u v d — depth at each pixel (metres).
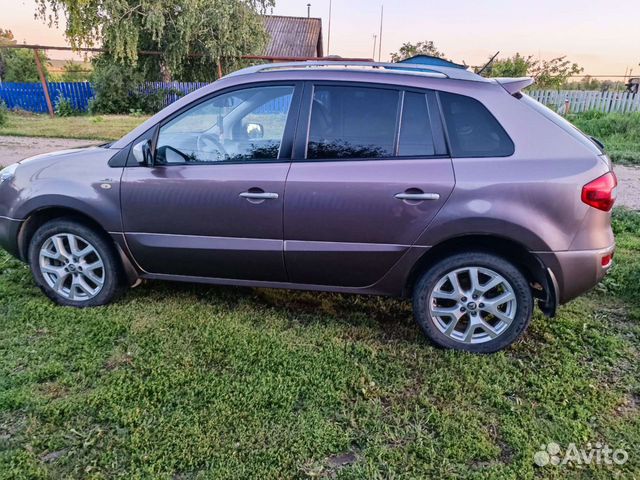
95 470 2.07
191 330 3.21
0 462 2.09
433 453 2.19
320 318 3.43
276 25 33.94
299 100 3.03
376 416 2.43
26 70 27.02
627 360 2.93
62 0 17.56
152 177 3.17
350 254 3.00
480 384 2.68
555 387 2.66
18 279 3.88
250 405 2.48
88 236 3.36
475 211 2.75
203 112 3.16
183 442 2.22
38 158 3.59
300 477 2.05
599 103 15.80
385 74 2.96
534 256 2.76
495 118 2.81
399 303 3.70
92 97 20.61
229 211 3.09
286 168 2.99
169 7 18.50
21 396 2.48
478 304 2.96
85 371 2.72
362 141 2.93
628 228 5.41
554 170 2.71
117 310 3.44
